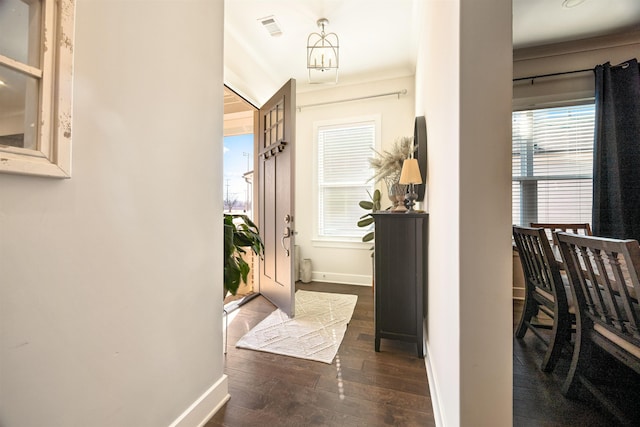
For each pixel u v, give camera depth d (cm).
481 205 89
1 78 61
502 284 87
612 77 184
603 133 184
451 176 106
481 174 89
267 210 303
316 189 390
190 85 122
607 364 108
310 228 392
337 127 382
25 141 64
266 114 305
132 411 93
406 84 352
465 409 89
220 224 141
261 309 273
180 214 115
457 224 93
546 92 208
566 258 113
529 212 210
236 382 154
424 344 188
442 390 121
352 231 380
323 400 138
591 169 196
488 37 88
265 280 308
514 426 103
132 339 93
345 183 381
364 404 135
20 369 64
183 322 116
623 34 192
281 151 268
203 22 130
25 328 65
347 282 375
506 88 87
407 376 160
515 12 179
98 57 82
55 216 71
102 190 83
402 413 129
